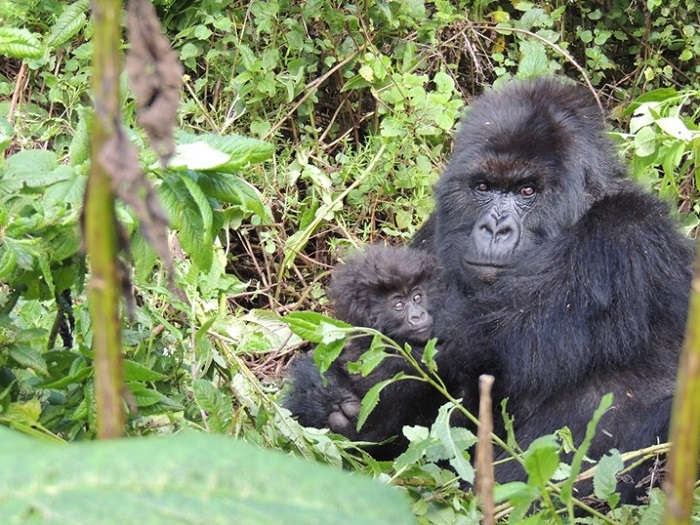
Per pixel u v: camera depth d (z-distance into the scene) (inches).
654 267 291.4
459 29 486.0
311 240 441.4
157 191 187.8
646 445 269.3
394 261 301.4
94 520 56.8
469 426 292.8
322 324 230.4
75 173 188.1
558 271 288.8
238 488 61.6
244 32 450.9
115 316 71.7
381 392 287.7
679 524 68.3
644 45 522.0
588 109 316.2
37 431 172.9
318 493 62.2
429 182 424.8
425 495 232.7
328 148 466.9
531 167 299.3
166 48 81.6
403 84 432.5
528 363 284.0
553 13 493.7
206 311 284.0
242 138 197.6
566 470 208.5
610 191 308.0
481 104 319.6
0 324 199.0
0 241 184.9
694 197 442.3
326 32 457.1
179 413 228.5
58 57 431.2
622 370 288.8
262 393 257.0
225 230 364.5
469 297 307.9
